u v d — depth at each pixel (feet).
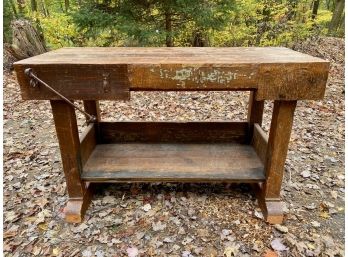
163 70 5.60
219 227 6.88
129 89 5.75
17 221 7.18
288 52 6.79
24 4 29.12
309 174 8.82
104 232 6.80
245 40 20.93
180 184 8.39
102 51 7.15
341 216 7.27
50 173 9.07
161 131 8.84
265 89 5.67
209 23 16.29
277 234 6.68
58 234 6.78
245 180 7.01
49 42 21.22
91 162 7.72
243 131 8.75
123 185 8.38
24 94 5.78
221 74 5.61
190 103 14.06
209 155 8.09
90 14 14.79
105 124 8.79
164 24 17.10
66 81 5.67
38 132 11.77
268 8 20.80
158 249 6.35
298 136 11.09
